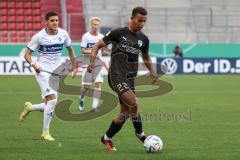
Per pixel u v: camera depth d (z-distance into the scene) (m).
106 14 98.81
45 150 26.30
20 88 64.69
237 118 40.41
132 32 25.72
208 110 45.62
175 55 86.62
